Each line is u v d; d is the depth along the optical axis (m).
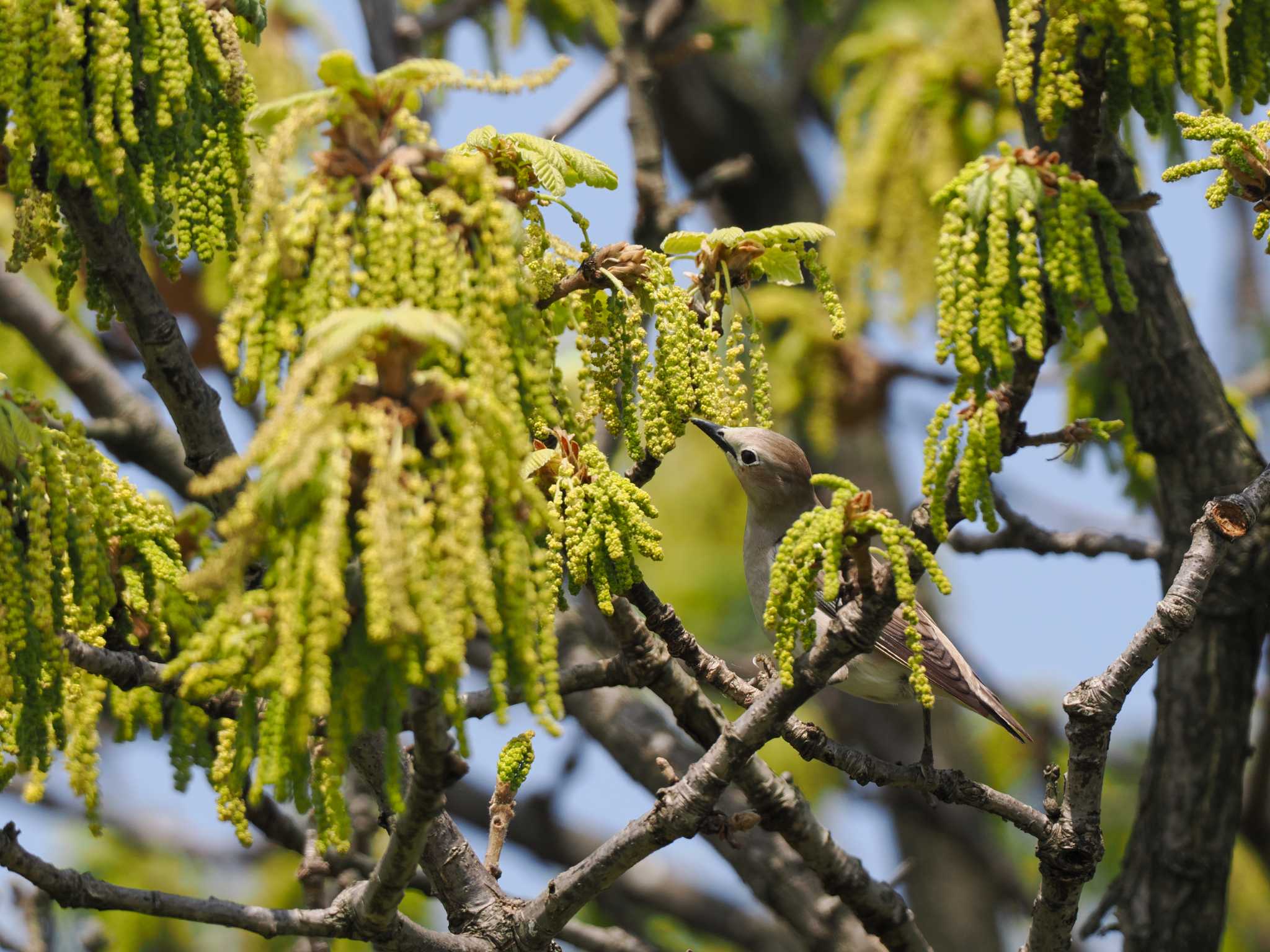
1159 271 12.41
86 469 7.75
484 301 5.98
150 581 8.32
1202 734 12.41
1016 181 6.80
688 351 8.16
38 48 7.14
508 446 5.53
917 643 6.50
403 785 8.63
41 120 7.09
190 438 8.84
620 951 11.90
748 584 13.38
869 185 14.53
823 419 16.39
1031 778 20.28
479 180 6.12
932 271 14.45
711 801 8.16
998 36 14.78
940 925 19.38
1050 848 8.70
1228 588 12.28
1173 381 12.41
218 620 5.54
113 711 9.06
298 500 5.26
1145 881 12.54
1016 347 7.37
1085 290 6.82
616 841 8.41
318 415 5.18
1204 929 12.29
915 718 19.70
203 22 7.65
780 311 16.66
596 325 8.30
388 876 7.28
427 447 5.46
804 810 10.27
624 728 14.59
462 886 8.84
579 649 14.58
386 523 5.11
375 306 5.71
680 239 8.89
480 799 16.77
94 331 15.70
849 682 13.23
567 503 7.73
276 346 5.82
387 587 5.05
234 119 7.90
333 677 5.65
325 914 7.98
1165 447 12.53
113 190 7.32
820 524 6.71
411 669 5.40
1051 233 6.85
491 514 5.66
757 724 7.94
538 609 5.84
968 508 6.84
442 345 5.44
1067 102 7.68
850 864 10.42
